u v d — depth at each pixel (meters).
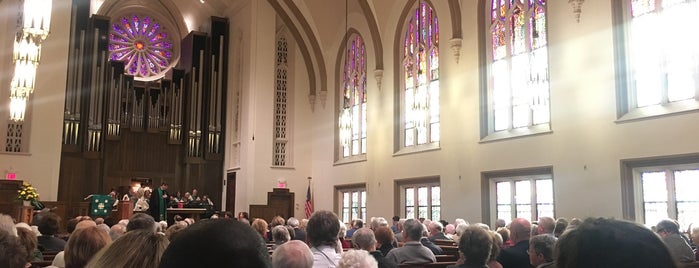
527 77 16.84
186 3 30.84
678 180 13.45
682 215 13.29
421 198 21.23
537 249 5.50
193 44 29.53
